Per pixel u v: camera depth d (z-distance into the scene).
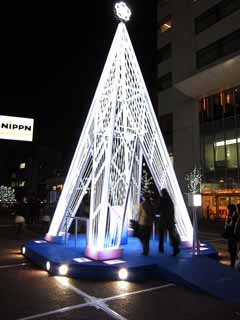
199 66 32.69
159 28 39.53
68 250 10.21
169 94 36.78
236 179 28.00
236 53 26.17
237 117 28.28
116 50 11.21
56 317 5.66
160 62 38.94
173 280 7.78
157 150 11.57
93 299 6.61
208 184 30.97
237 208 9.57
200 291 6.99
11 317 5.67
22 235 17.23
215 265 8.39
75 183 11.46
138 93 11.55
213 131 30.75
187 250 10.31
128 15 11.76
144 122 11.46
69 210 11.78
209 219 30.14
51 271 8.62
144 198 9.86
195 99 33.00
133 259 8.89
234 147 28.47
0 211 45.66
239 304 6.30
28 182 86.62
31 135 35.19
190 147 33.28
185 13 35.00
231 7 29.53
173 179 11.37
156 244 11.42
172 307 6.15
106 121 10.41
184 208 11.25
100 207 9.27
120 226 9.30
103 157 10.11
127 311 5.95
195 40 33.34
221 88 29.64
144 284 7.73
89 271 8.14
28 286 7.52
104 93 10.95
